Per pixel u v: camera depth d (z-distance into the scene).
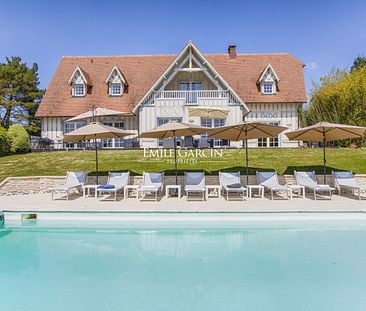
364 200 12.88
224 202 12.63
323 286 5.89
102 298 5.51
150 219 10.66
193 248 8.17
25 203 12.58
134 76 32.22
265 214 10.54
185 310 5.08
